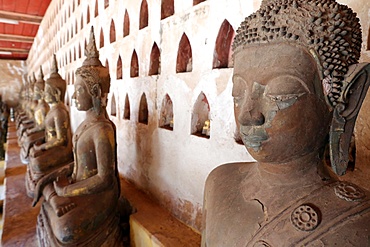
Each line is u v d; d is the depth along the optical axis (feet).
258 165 3.16
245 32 2.69
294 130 2.45
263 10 2.64
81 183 6.23
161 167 7.25
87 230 5.97
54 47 20.93
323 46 2.35
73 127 16.39
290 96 2.39
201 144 5.73
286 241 2.37
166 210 7.13
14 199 10.20
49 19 22.04
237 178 3.36
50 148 10.22
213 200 3.31
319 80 2.42
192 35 5.74
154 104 7.38
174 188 6.75
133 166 8.86
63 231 5.72
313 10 2.44
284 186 2.76
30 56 36.78
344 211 2.33
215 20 5.11
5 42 33.42
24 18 24.23
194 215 6.11
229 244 2.78
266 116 2.49
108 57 10.53
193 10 5.66
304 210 2.43
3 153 25.49
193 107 5.90
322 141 2.63
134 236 6.72
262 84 2.50
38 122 13.41
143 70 7.86
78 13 13.92
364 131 3.35
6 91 39.60
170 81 6.59
